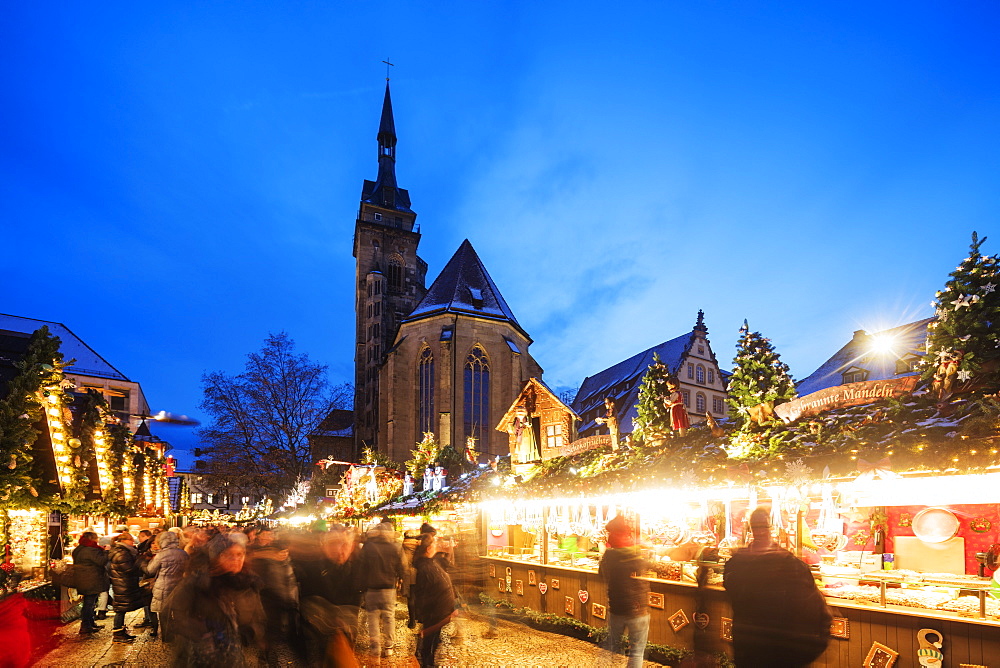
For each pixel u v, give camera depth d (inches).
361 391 2999.5
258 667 228.7
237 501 3011.8
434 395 2155.5
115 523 871.7
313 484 1950.1
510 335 2225.6
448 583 302.4
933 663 247.4
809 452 298.0
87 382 2354.8
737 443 349.4
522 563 507.2
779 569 189.2
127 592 451.5
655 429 484.1
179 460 3230.8
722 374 1936.5
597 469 462.6
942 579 282.8
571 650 383.6
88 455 720.3
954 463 237.5
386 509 830.5
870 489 299.6
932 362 294.4
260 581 226.1
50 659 388.2
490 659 364.2
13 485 476.4
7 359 604.7
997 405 245.0
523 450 633.0
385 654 339.6
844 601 284.7
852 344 1213.7
